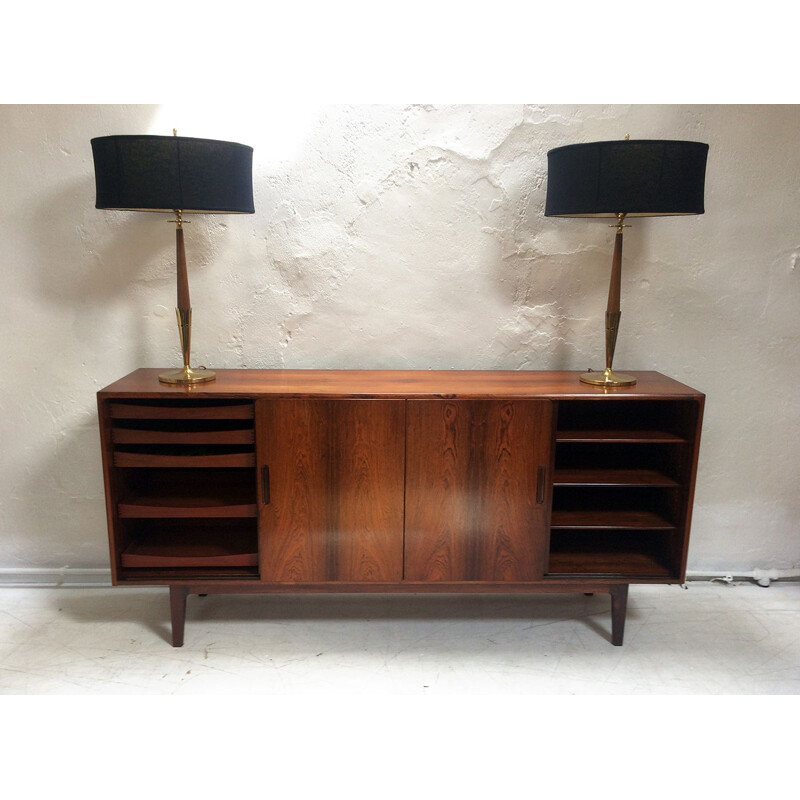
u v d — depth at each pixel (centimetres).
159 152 175
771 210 220
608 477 201
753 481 240
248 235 218
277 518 192
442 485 191
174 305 222
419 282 223
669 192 180
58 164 212
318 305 224
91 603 228
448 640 209
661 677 192
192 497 201
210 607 227
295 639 209
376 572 197
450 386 196
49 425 229
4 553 238
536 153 215
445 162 215
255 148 212
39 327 223
